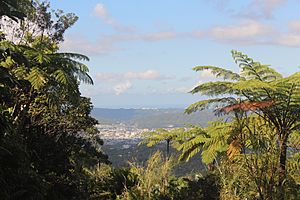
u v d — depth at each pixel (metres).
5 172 4.54
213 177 7.36
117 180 8.95
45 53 10.60
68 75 10.90
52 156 6.52
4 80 4.45
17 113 9.45
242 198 6.62
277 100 7.34
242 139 6.80
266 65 8.23
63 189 6.42
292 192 6.53
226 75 8.13
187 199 7.24
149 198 7.67
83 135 15.59
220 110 7.09
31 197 4.72
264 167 6.49
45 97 10.27
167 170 8.27
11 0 4.84
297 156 7.60
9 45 9.39
